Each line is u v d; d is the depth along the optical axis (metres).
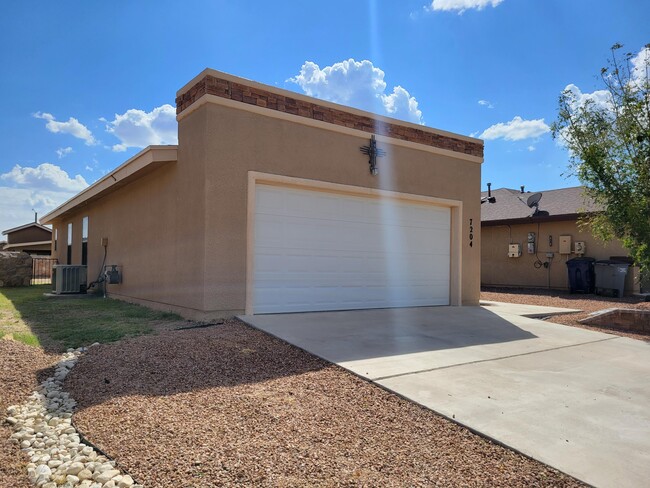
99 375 5.16
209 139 7.95
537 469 3.35
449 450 3.61
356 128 9.87
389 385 4.90
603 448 3.66
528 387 5.10
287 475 3.15
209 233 7.89
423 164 11.06
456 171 11.74
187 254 8.52
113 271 12.49
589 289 16.12
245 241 8.27
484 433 3.86
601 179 10.75
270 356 5.91
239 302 8.20
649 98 10.29
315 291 9.34
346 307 9.79
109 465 3.25
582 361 6.43
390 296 10.55
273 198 8.83
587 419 4.23
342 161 9.64
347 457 3.44
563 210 17.69
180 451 3.44
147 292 10.57
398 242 10.73
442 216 11.66
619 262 15.55
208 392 4.65
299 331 7.18
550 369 5.91
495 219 19.36
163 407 4.25
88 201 15.16
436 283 11.46
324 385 4.94
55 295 14.12
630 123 10.38
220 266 8.00
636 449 3.65
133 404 4.32
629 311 9.40
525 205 19.89
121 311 9.77
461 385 5.04
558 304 13.12
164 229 9.66
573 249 17.22
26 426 3.96
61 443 3.64
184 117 8.80
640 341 8.06
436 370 5.54
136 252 11.41
